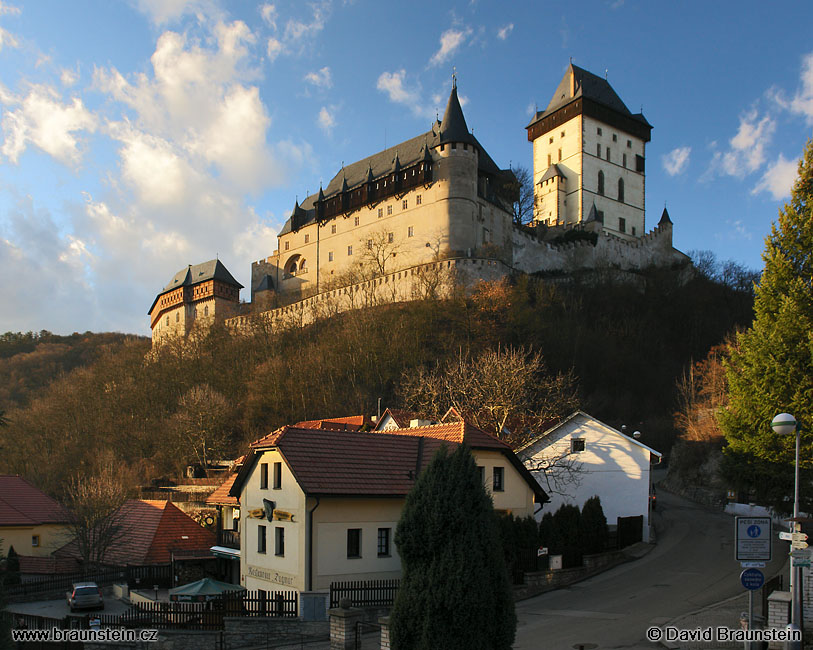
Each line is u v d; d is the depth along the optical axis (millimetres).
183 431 76688
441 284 95438
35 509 49375
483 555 16609
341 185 125688
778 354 28297
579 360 86250
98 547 44000
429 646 16062
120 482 59531
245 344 99438
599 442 43719
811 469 27297
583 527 34750
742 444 29219
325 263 121750
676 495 60875
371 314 89188
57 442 82938
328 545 27562
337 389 79125
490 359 56250
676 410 79125
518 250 114562
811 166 29953
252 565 31219
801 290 28781
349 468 29125
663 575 31953
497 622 16438
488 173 113500
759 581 16812
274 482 29781
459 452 17219
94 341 165375
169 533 44812
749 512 48938
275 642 23359
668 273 118750
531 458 44594
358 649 20078
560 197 129750
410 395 57469
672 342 100938
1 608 18844
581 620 24234
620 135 134625
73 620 26656
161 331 143125
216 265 132375
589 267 117250
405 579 16938
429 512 16812
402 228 109812
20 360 141625
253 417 80312
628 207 134375
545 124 135625
